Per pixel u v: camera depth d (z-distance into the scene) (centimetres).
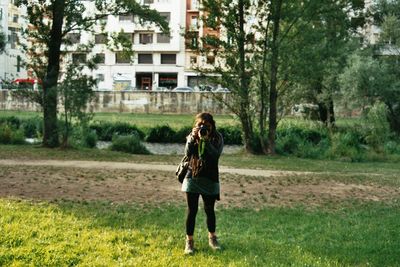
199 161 726
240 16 2620
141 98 5584
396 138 3303
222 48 2652
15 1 2581
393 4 4031
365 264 716
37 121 3731
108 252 701
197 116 736
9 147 2494
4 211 903
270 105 2744
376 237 878
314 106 3719
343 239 860
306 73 2609
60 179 1434
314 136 3412
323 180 1680
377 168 2245
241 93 2650
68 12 2566
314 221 996
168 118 4900
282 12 2559
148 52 8025
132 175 1611
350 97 3578
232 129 3838
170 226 877
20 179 1390
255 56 2627
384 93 3544
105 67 8056
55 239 746
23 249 693
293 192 1392
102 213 959
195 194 731
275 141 2973
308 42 2636
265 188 1441
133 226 859
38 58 2595
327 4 2642
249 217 1011
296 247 779
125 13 2673
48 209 955
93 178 1491
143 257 688
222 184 1486
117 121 4084
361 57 3678
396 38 3803
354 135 3106
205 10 2639
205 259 694
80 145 2808
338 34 3127
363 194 1411
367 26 4416
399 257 761
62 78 2573
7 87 2630
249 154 2761
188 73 7950
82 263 657
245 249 758
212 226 753
